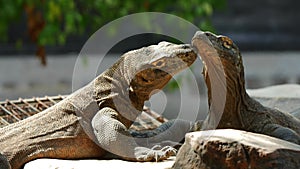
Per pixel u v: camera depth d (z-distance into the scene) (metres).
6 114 22.36
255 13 60.34
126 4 36.47
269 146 15.12
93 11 39.12
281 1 61.69
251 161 15.01
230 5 59.97
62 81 46.62
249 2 60.06
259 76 50.78
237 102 19.05
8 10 36.44
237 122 19.16
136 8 36.53
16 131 19.23
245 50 59.16
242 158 15.06
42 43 35.91
